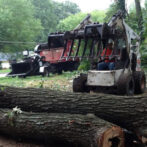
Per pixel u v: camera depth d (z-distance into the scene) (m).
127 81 7.73
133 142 4.61
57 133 4.53
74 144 4.59
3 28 36.50
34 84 12.04
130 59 8.26
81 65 14.84
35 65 16.28
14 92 5.83
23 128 4.89
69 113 5.17
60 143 4.88
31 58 16.53
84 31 7.91
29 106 5.58
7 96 5.79
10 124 5.02
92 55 8.05
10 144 4.96
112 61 8.15
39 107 5.48
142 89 8.92
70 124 4.41
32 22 43.91
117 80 7.70
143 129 4.46
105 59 8.21
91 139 4.11
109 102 4.93
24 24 39.72
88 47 8.66
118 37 8.08
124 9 21.00
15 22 38.44
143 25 17.20
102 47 8.14
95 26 7.72
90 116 4.55
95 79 7.82
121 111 4.73
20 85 11.91
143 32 16.55
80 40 8.41
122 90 7.71
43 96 5.56
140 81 8.70
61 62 16.20
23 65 16.53
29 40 40.16
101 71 7.75
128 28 8.41
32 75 16.27
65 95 5.44
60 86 10.89
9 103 5.79
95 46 8.42
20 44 38.38
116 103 4.87
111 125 4.23
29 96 5.66
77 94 5.41
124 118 4.71
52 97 5.47
